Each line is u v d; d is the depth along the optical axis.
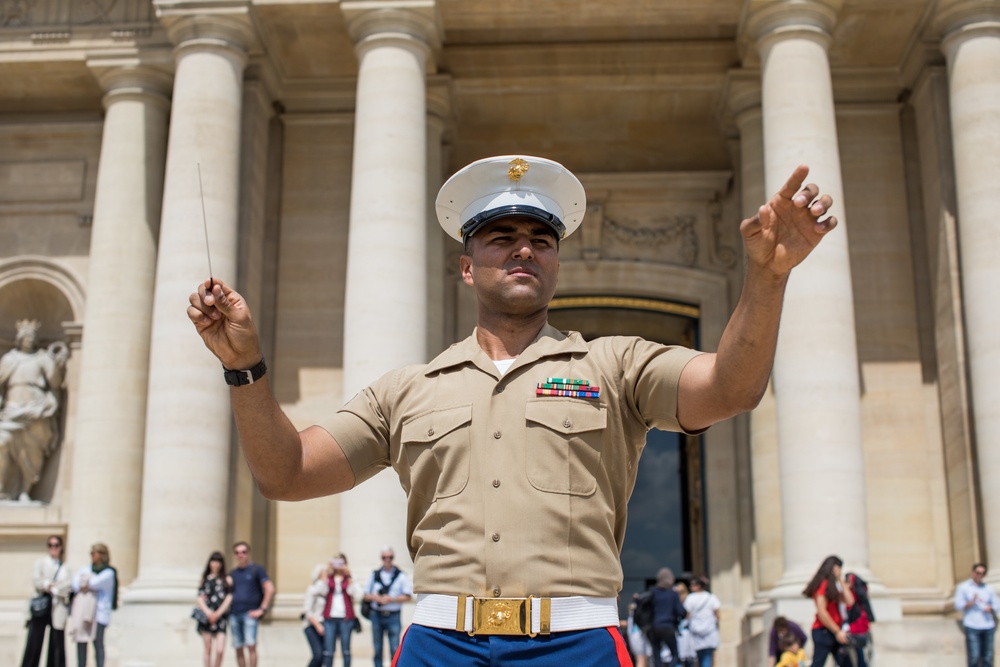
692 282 37.91
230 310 4.60
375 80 31.59
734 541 35.75
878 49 35.38
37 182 37.69
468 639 4.50
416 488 4.85
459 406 4.82
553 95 37.72
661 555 43.47
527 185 5.20
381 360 29.47
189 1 32.41
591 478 4.66
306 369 35.81
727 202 38.34
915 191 36.03
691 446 39.78
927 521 33.97
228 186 31.78
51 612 24.89
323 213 36.78
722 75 36.53
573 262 38.16
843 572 27.84
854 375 29.27
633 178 38.31
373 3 31.98
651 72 36.59
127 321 34.53
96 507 33.19
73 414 35.94
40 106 38.09
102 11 35.75
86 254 37.06
